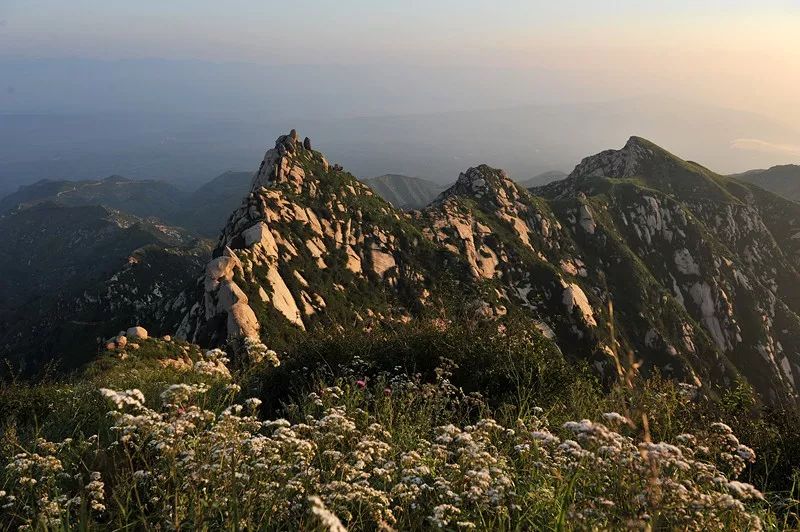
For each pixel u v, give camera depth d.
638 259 106.69
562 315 76.62
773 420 8.98
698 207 138.12
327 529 3.91
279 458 4.70
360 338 11.87
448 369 9.39
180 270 138.88
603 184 132.25
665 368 84.94
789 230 144.25
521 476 5.49
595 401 8.44
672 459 4.14
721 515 4.18
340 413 5.85
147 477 4.96
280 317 45.91
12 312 146.62
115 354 26.09
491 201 100.44
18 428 7.93
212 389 8.64
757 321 107.50
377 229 72.38
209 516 4.20
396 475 5.24
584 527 3.79
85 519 4.18
